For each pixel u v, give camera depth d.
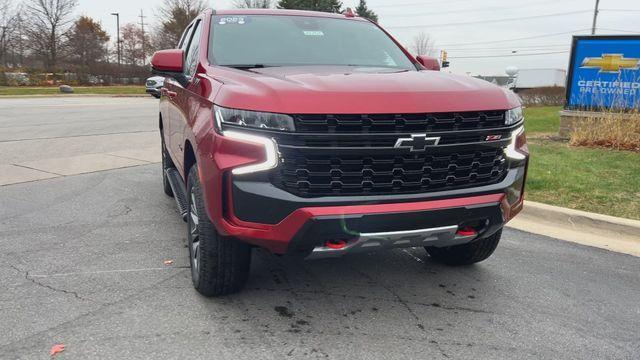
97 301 3.66
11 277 4.05
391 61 4.56
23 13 55.12
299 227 3.00
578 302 3.85
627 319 3.61
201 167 3.29
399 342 3.21
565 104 10.96
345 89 3.12
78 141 11.18
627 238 5.29
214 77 3.66
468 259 4.29
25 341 3.12
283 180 3.02
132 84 48.31
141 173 8.04
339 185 3.07
